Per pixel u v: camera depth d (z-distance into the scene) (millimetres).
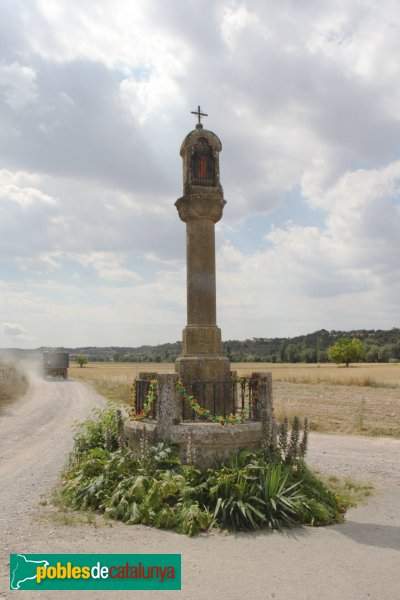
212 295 8945
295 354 113812
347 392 29953
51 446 13047
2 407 23969
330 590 4395
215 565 4938
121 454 7590
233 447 7348
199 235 8992
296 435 7430
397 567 4918
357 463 10641
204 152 9273
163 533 5871
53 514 6598
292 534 5875
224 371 8641
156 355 149750
